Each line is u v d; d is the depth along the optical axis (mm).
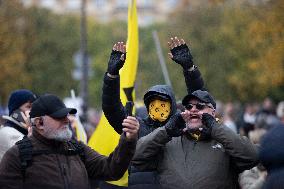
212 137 12211
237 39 64250
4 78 56719
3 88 57031
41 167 11180
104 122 15305
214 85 65812
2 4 56219
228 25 64438
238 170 12461
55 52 73375
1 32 55031
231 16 64438
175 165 12312
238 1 64312
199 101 12258
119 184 14938
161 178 12422
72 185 11211
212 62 65625
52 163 11227
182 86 60625
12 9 56781
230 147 12055
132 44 15711
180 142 12461
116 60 13000
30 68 68688
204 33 66312
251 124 21484
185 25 67625
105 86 13125
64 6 174500
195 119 12289
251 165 12141
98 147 15328
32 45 67625
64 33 75500
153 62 69562
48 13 73438
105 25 104312
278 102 64438
